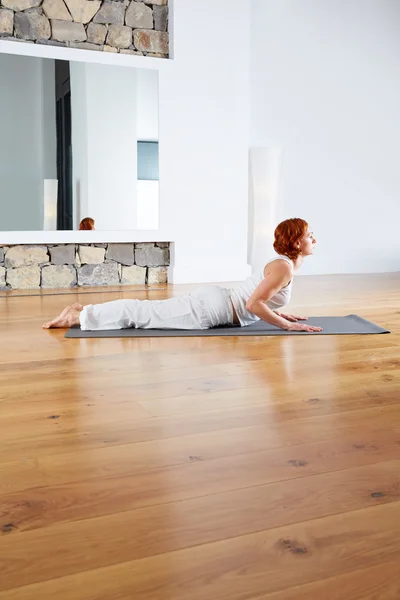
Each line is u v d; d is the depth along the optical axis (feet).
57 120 17.15
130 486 4.95
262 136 21.98
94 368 8.65
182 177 18.93
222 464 5.38
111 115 17.78
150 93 18.24
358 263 24.00
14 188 16.90
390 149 24.02
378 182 23.94
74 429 6.23
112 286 18.38
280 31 21.77
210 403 7.07
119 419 6.53
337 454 5.62
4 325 11.98
